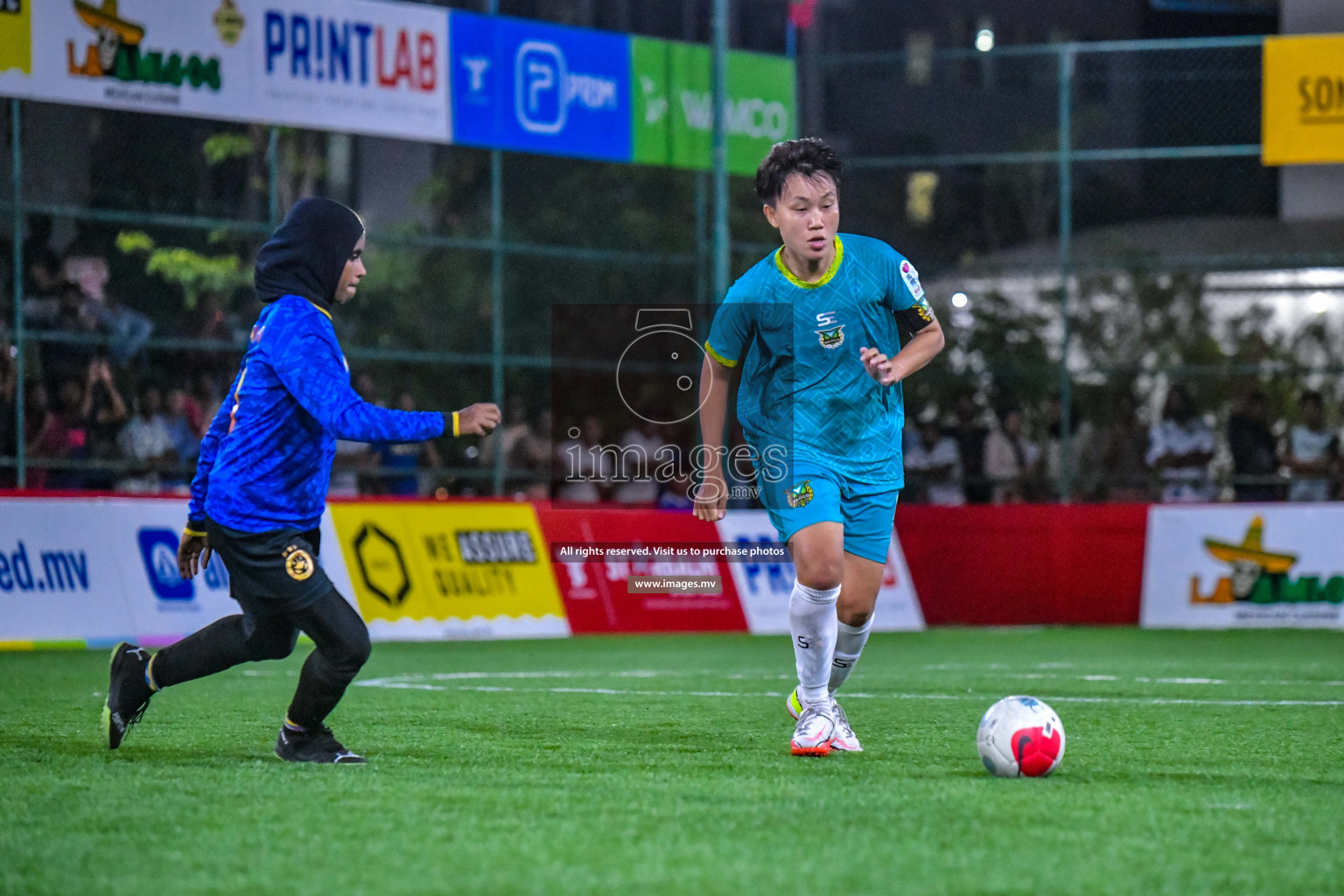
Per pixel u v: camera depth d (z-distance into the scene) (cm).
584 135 5572
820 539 1931
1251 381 6125
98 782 1638
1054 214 6919
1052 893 1121
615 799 1527
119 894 1134
